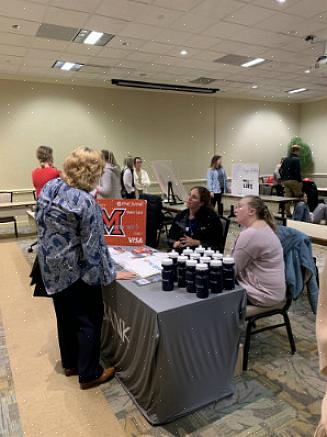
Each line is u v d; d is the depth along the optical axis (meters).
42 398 1.91
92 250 1.74
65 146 7.35
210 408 1.77
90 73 6.71
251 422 1.68
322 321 0.72
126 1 3.74
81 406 1.83
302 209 3.98
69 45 5.09
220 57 5.86
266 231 2.09
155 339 1.56
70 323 2.02
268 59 6.01
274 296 2.07
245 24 4.45
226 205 6.66
